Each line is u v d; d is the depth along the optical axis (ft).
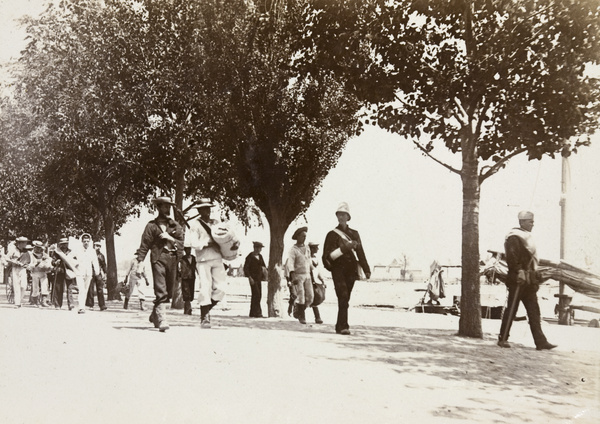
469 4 38.93
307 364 26.63
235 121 55.36
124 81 58.54
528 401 22.36
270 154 55.77
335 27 42.75
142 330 36.68
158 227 36.94
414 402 21.16
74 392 21.08
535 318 35.96
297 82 54.34
